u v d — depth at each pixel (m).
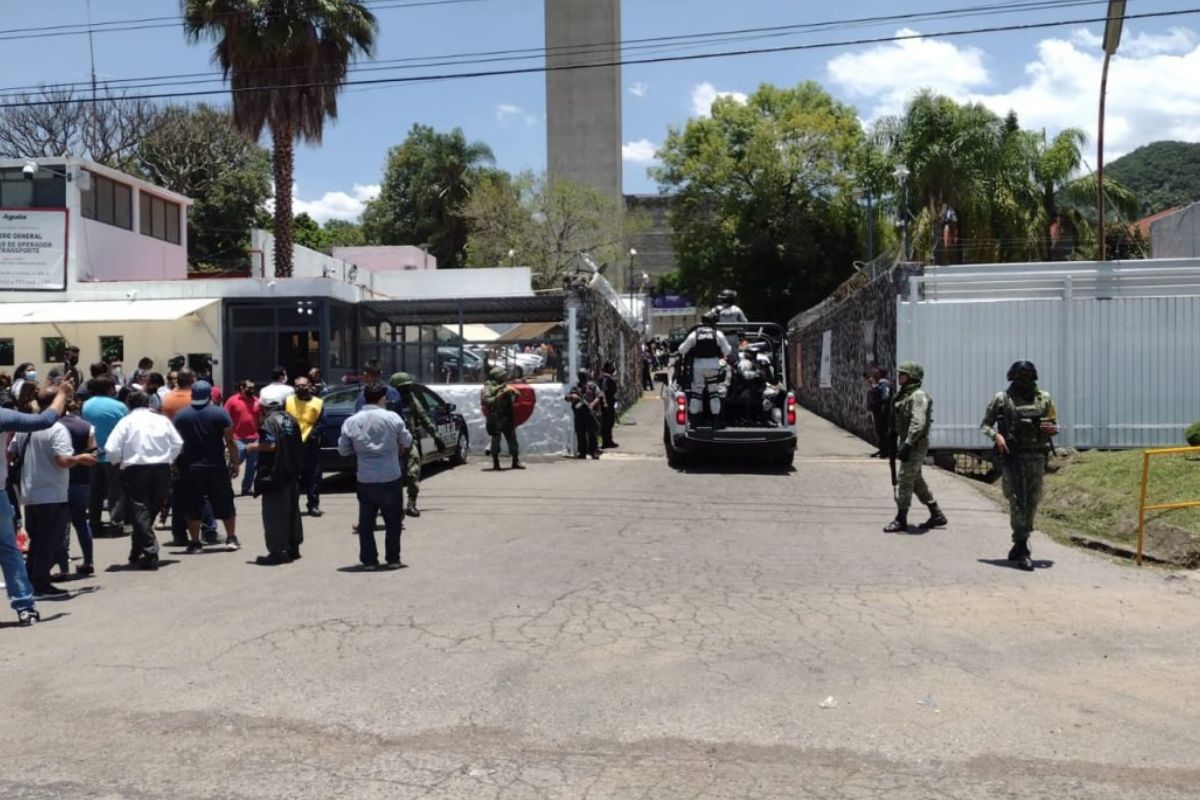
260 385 23.17
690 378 18.16
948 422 17.20
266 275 35.91
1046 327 17.03
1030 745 5.12
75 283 23.95
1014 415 9.59
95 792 4.66
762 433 17.06
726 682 6.07
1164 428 16.78
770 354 18.73
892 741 5.16
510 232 53.66
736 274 55.53
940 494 14.44
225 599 8.38
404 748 5.12
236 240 55.28
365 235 74.56
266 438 9.95
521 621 7.46
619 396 29.62
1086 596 8.38
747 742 5.15
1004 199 37.38
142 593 8.73
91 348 23.86
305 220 64.75
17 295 23.88
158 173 53.03
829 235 55.22
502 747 5.12
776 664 6.43
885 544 10.77
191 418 10.59
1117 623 7.50
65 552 9.37
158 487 9.93
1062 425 16.94
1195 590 8.63
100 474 11.83
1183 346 16.73
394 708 5.68
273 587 8.77
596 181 80.25
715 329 17.94
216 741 5.25
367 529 9.49
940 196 37.44
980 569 9.48
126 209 27.11
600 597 8.23
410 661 6.51
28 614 7.71
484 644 6.87
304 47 26.84
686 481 16.00
